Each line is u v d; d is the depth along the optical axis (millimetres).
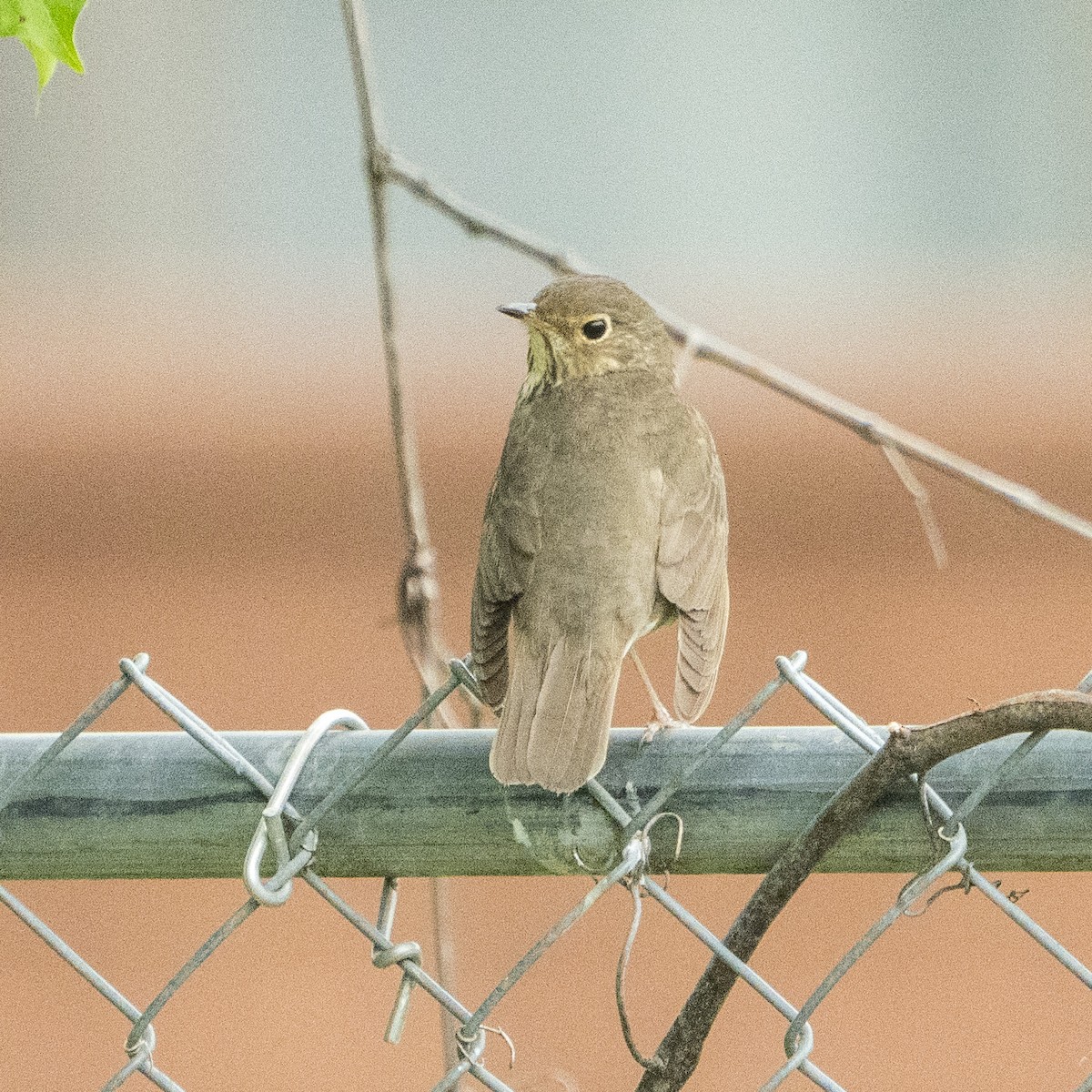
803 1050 4145
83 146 15547
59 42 5449
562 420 6516
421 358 13656
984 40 15609
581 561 6043
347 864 4367
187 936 10453
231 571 12781
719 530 6477
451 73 15508
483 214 6270
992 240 15633
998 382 13203
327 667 12609
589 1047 10008
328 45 15562
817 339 14195
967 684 12305
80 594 12672
